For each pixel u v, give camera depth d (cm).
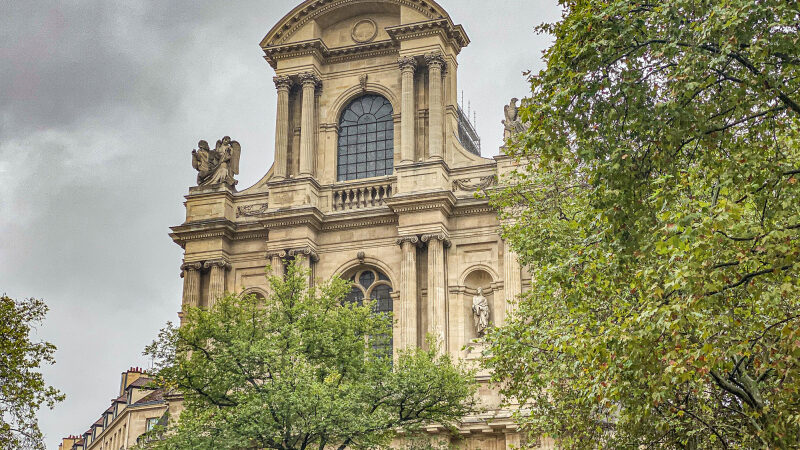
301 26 6162
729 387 2536
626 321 2377
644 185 2431
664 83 2461
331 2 6119
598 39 2392
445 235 5606
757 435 2469
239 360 4256
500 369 3588
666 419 2780
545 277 3366
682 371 2244
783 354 2259
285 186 5900
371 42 6106
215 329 4388
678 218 2236
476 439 5259
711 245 2183
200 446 4088
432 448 4509
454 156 5834
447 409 4462
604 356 2459
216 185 6031
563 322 3128
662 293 2325
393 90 6066
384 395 4400
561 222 3538
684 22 2366
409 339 5428
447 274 5603
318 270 5816
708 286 2186
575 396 3422
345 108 6181
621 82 2408
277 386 4119
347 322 4459
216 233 5900
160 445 4184
